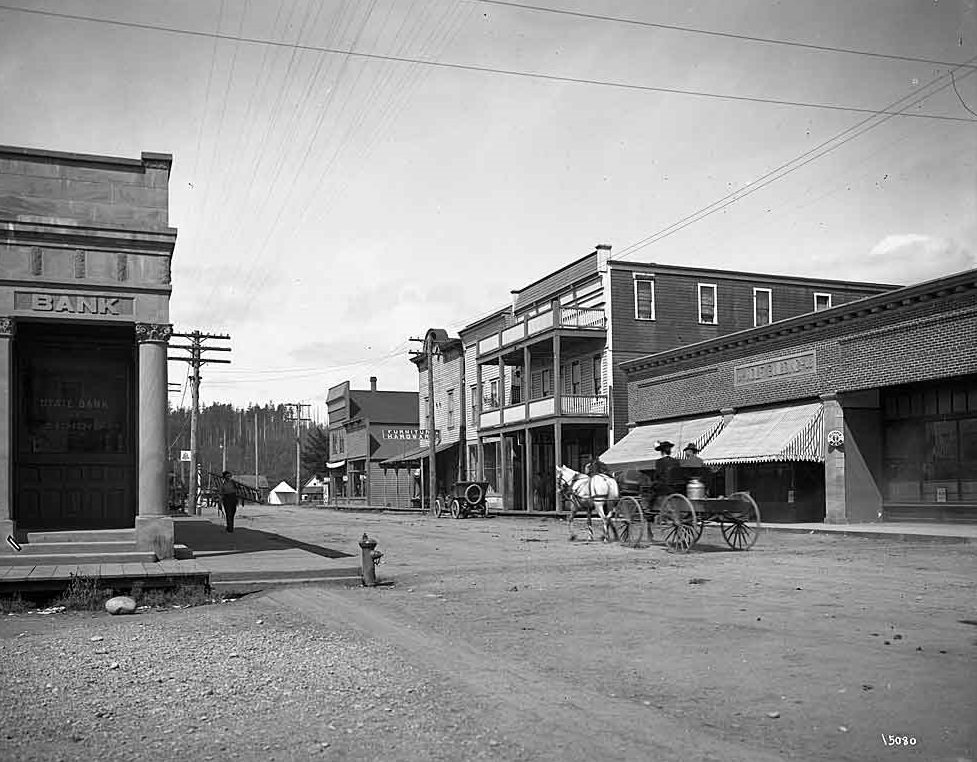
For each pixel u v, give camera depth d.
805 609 11.11
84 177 16.42
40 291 15.84
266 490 119.38
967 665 7.89
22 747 5.91
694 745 5.88
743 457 28.72
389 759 5.64
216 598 13.88
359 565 16.31
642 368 37.56
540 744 5.93
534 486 47.38
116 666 8.45
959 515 24.86
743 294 41.31
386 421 79.31
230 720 6.57
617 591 13.39
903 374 24.64
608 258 40.09
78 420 18.78
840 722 6.31
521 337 43.78
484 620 11.03
